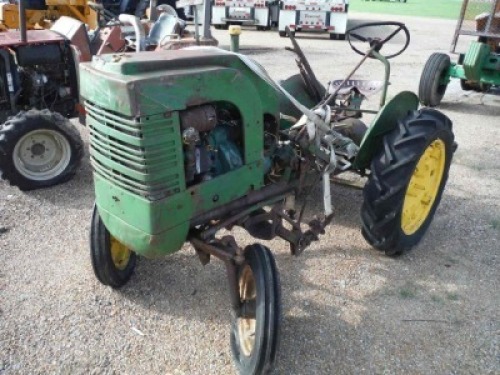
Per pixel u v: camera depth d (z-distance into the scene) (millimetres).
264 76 2623
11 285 3096
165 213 2227
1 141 4172
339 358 2580
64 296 3006
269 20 15227
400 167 3020
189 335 2732
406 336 2742
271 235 2807
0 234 3684
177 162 2211
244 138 2469
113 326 2785
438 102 7355
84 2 9031
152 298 3010
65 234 3717
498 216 4035
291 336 2715
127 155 2166
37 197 4328
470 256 3502
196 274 3234
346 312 2914
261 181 2629
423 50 12086
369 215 3199
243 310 2535
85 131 6012
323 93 3990
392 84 8289
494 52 7301
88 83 2227
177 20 6148
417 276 3268
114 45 5645
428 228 3762
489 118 6828
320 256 3463
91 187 4566
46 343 2645
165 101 2092
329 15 13672
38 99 4988
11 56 4770
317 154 2971
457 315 2912
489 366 2549
